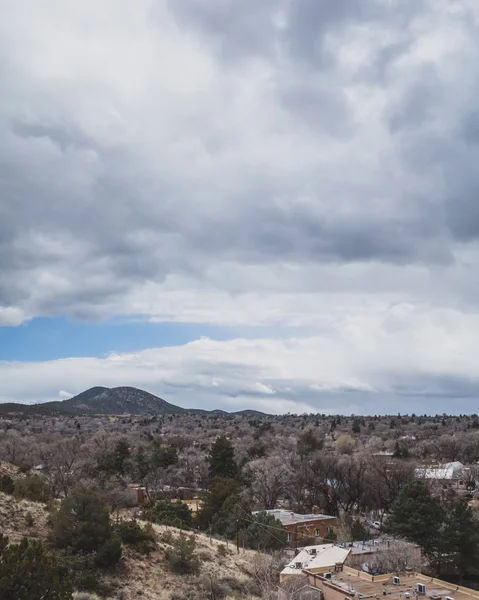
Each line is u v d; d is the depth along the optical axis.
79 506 48.19
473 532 65.38
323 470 107.00
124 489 85.44
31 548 27.92
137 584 45.91
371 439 177.88
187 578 49.62
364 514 100.81
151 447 138.00
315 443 150.38
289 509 105.50
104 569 46.38
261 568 54.88
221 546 61.06
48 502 57.78
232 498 81.06
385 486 100.88
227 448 114.31
